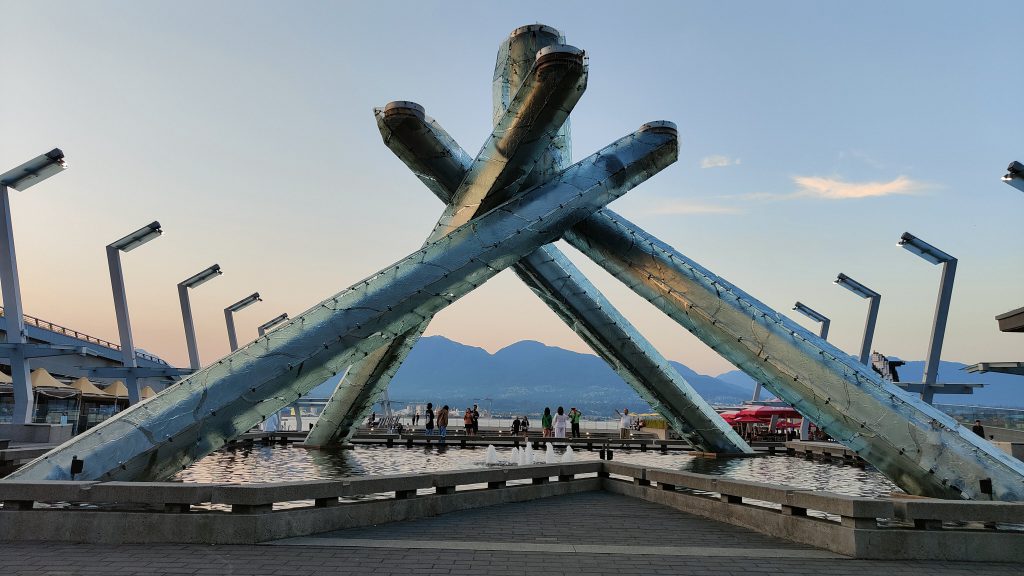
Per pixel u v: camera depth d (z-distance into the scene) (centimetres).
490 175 1778
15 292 2412
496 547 867
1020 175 1914
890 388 1527
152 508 967
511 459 2142
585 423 5931
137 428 1291
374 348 1603
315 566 747
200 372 1424
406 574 721
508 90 2066
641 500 1366
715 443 2452
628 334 2220
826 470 2045
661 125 1914
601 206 1891
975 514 880
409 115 1795
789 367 1620
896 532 855
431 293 1645
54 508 923
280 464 1922
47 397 4409
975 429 2531
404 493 1118
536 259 2112
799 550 890
